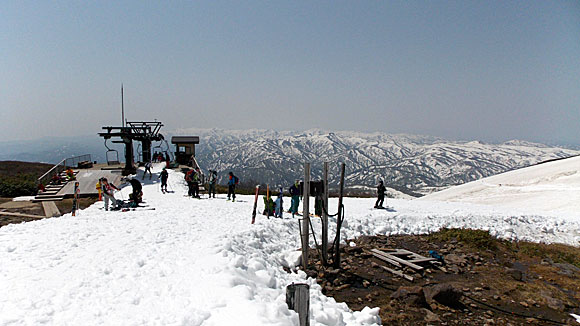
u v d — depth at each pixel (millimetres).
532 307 11320
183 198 25547
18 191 26516
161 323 6488
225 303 7137
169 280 8555
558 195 34750
